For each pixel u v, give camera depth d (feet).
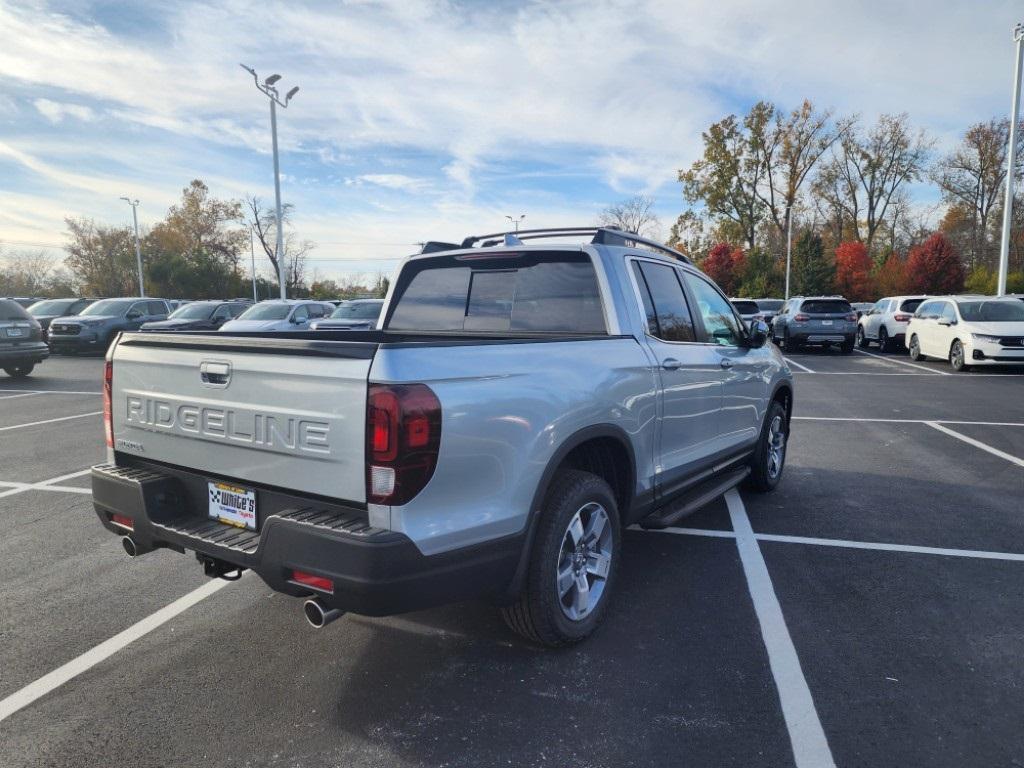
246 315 57.31
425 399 7.70
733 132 177.17
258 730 8.36
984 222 168.96
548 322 12.51
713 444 14.88
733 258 174.70
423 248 14.84
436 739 8.15
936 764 7.65
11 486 20.01
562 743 8.05
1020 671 9.62
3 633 10.98
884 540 15.08
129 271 201.05
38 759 7.83
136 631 11.03
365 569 7.41
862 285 159.33
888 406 35.04
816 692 9.11
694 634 10.78
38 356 49.21
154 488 9.68
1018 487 19.45
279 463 8.47
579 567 10.30
